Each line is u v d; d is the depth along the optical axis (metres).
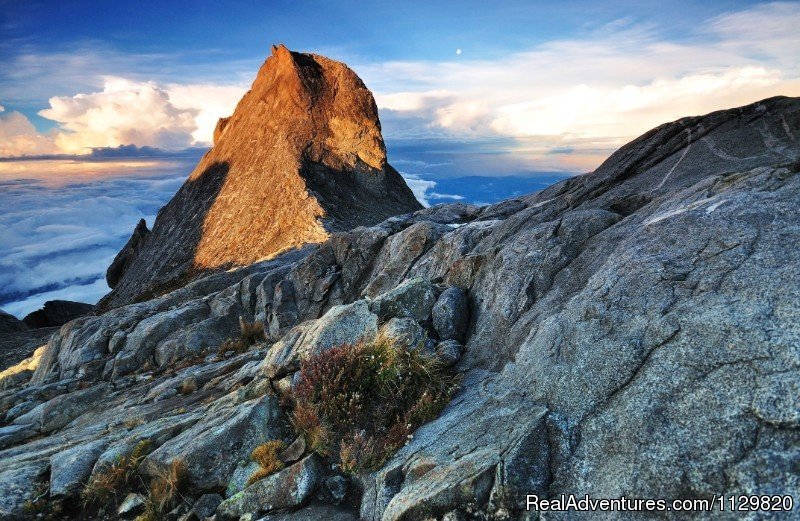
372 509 6.47
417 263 17.97
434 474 6.16
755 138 11.99
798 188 7.25
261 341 21.83
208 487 7.77
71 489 8.55
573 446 5.70
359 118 101.62
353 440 7.71
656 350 5.90
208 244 83.19
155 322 23.97
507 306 9.95
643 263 7.54
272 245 70.19
